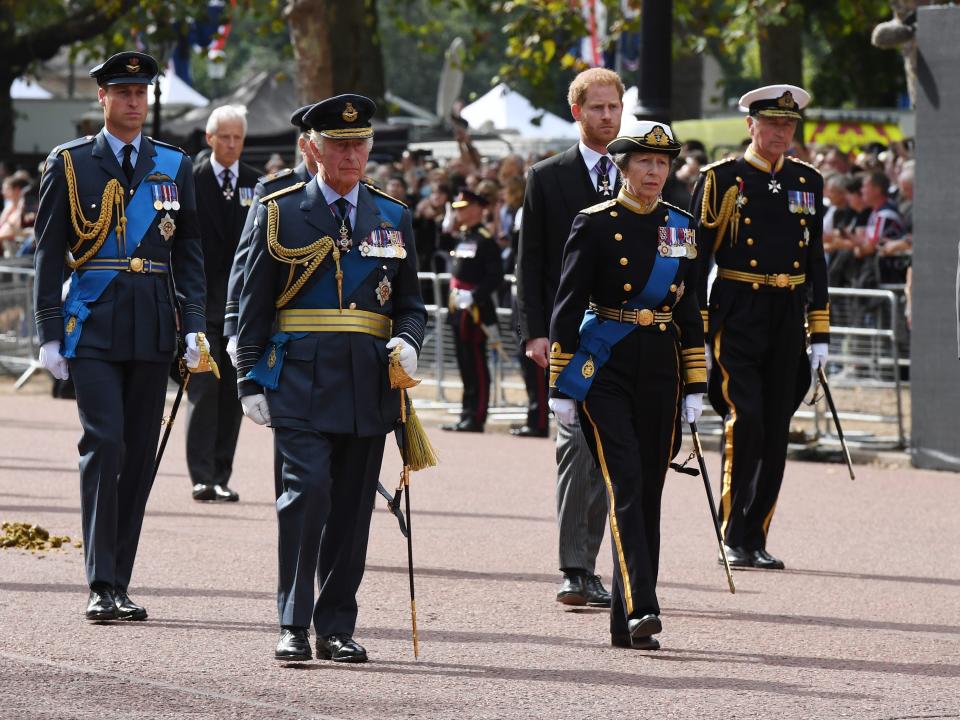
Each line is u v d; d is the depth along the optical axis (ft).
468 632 89.61
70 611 91.20
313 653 82.69
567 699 75.10
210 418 135.33
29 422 190.49
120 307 90.53
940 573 110.63
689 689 77.56
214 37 362.53
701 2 293.64
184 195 93.15
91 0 421.59
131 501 92.12
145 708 71.51
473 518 130.00
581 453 97.04
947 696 77.46
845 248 195.42
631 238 85.87
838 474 157.58
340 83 351.05
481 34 370.94
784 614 96.68
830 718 72.74
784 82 343.26
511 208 208.23
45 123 538.06
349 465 81.87
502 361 203.82
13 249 267.59
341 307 80.89
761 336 113.39
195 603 94.58
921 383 159.53
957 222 155.74
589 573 98.32
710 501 90.58
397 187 250.16
